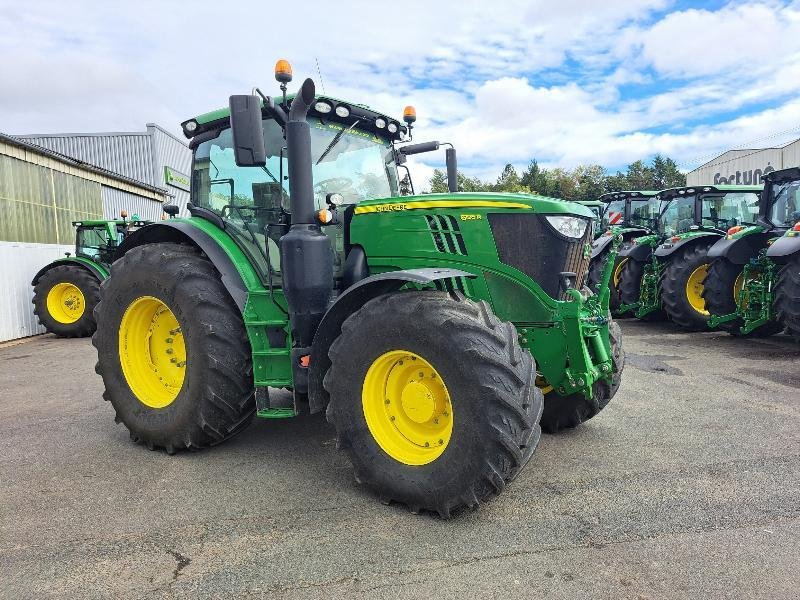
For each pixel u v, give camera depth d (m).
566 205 3.38
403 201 3.53
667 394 5.07
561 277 3.27
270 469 3.56
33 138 22.72
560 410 4.02
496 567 2.42
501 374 2.68
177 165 25.61
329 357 3.14
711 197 10.00
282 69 3.29
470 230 3.38
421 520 2.85
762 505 2.93
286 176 3.76
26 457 3.88
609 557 2.48
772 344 7.46
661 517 2.83
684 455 3.65
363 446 3.05
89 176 15.29
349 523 2.83
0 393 5.88
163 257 3.84
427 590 2.27
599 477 3.33
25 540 2.75
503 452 2.66
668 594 2.21
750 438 3.93
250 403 3.75
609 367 3.51
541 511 2.92
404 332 2.88
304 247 3.28
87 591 2.33
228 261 3.74
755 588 2.24
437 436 2.98
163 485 3.36
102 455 3.88
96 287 10.15
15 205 11.95
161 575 2.43
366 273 3.67
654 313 9.43
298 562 2.50
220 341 3.61
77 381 6.39
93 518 2.96
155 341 4.12
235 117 3.18
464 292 3.31
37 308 10.28
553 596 2.21
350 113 4.01
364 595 2.25
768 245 7.38
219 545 2.66
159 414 3.85
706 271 8.33
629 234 10.13
